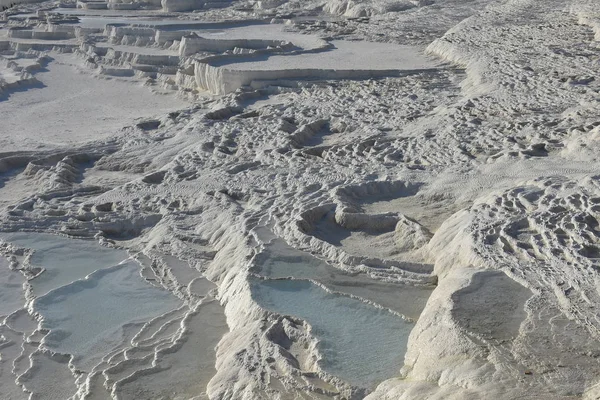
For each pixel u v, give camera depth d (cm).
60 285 1030
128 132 1797
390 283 863
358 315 792
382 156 1348
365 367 677
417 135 1458
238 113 1909
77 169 1556
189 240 1113
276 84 2131
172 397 724
